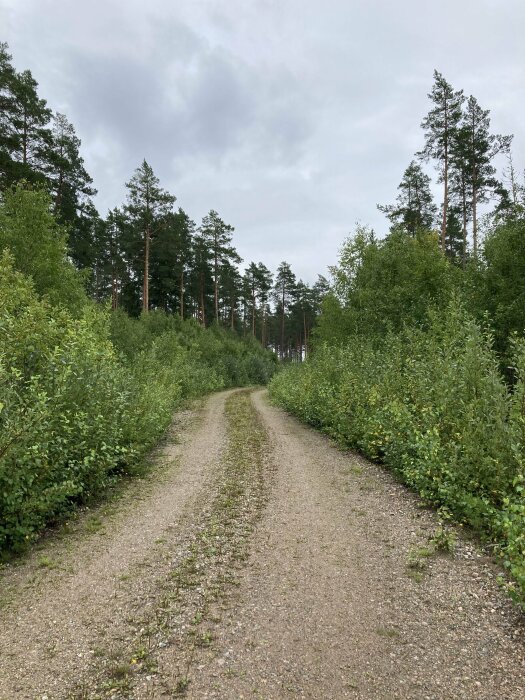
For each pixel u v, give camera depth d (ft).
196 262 171.01
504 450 19.15
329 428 44.96
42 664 11.02
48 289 58.75
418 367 31.01
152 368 68.69
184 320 155.12
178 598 14.34
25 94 79.25
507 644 11.55
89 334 32.83
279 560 17.07
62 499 20.08
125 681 10.34
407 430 25.68
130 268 147.13
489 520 17.98
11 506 17.70
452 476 19.98
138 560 17.35
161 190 123.24
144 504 24.52
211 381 117.39
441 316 50.39
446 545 17.38
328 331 82.02
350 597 14.20
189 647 11.68
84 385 25.54
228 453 37.88
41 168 84.94
